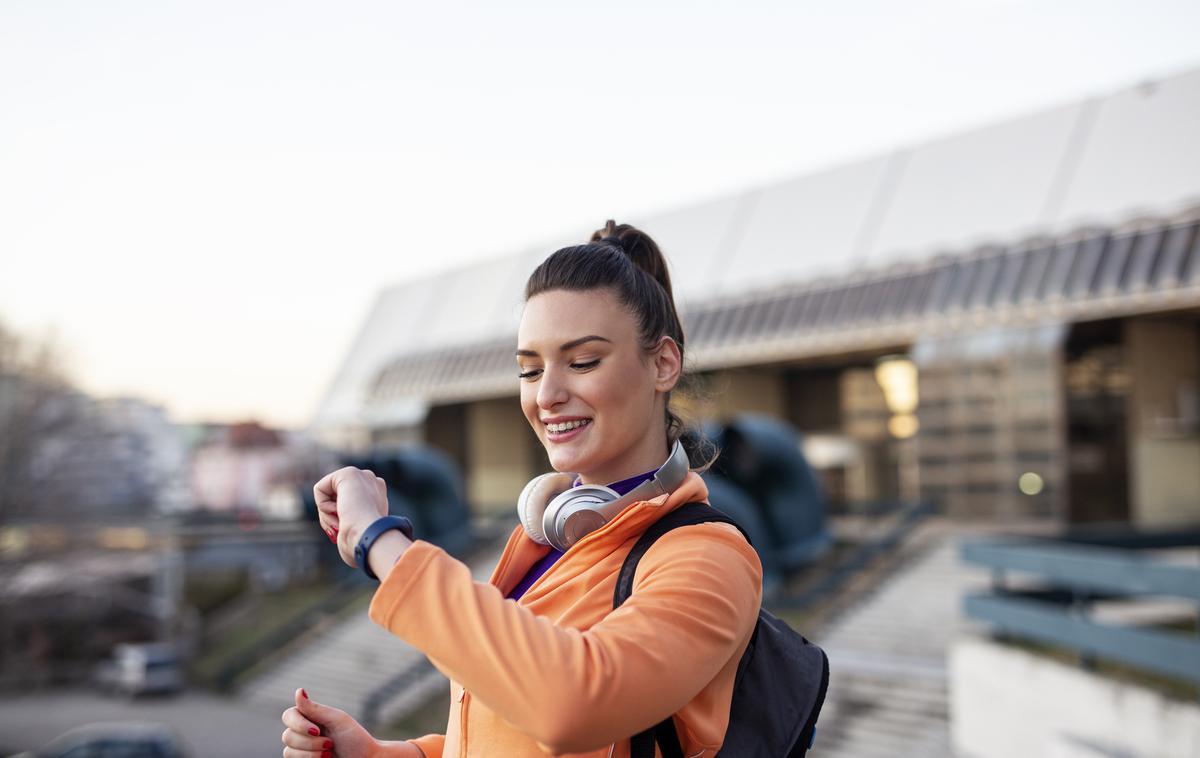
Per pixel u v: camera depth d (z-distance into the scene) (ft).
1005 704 32.30
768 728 4.45
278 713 88.33
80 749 60.59
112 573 110.83
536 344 4.57
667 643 3.78
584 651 3.65
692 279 109.60
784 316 97.76
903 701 48.49
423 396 136.67
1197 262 71.00
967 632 58.39
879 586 70.18
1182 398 81.82
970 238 87.66
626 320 4.56
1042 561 30.27
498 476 139.13
